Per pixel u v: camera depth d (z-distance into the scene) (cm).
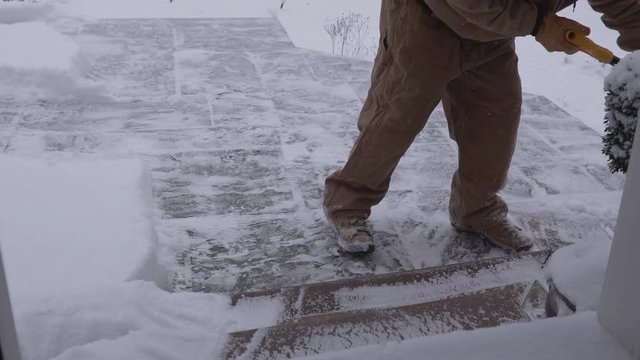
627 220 133
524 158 388
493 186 275
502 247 288
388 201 332
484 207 284
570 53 227
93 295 203
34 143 386
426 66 238
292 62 556
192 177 352
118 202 287
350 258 282
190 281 266
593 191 350
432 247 292
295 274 272
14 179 302
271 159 376
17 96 448
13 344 126
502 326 146
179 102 459
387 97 252
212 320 204
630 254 133
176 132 410
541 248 295
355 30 1105
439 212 322
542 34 220
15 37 523
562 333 142
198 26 663
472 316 193
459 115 267
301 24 1148
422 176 361
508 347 139
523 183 357
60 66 465
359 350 141
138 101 459
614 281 138
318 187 345
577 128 436
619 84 207
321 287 230
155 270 256
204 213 317
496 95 254
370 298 225
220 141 398
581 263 172
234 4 1138
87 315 193
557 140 416
